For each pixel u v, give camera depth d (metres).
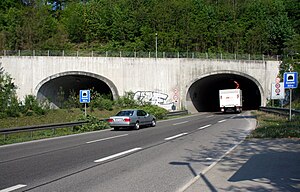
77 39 79.69
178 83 45.41
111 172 8.06
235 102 44.41
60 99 45.66
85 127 22.30
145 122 22.98
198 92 53.38
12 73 43.66
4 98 35.94
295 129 15.38
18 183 6.99
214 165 8.69
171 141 14.30
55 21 82.31
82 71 44.31
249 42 68.31
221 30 70.81
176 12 73.38
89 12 81.69
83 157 10.34
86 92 24.95
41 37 70.00
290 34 65.50
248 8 77.88
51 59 44.09
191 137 15.62
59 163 9.33
